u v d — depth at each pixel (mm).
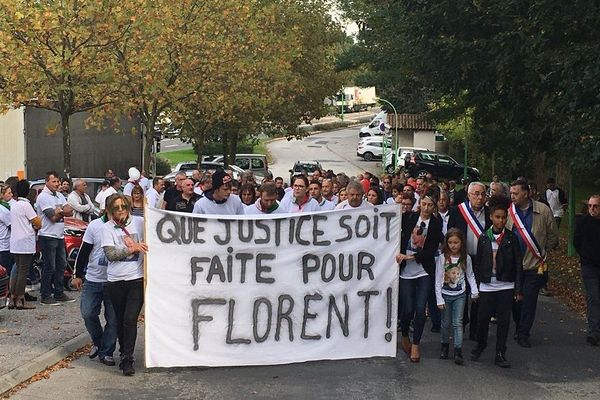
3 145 22172
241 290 9258
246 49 26531
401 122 59594
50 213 13125
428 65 18766
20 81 18812
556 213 22312
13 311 12523
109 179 17750
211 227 9164
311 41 38781
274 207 10781
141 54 21438
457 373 9242
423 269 9750
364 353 9617
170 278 9078
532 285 10758
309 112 40750
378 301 9633
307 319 9438
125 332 8977
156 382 8727
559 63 13820
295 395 8266
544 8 14086
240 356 9273
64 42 18906
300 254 9406
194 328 9156
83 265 9328
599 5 13461
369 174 19516
